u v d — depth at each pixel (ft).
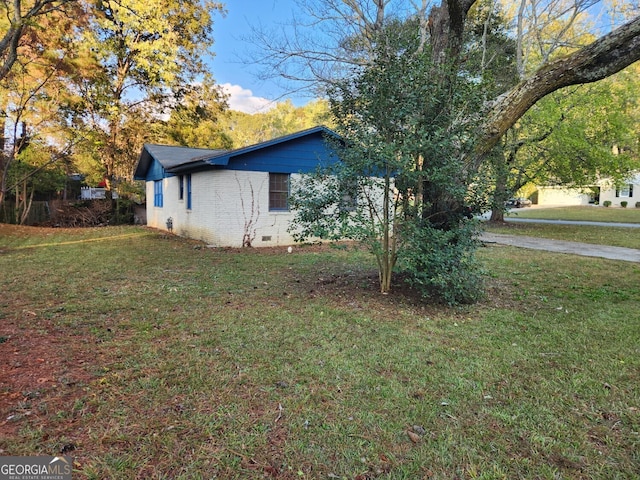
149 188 55.57
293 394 8.41
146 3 50.37
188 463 6.23
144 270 22.07
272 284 19.02
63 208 56.49
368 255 27.48
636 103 54.80
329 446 6.73
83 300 15.51
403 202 16.15
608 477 6.07
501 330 12.88
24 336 11.41
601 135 49.14
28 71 41.96
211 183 33.30
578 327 13.26
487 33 45.60
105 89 54.80
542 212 87.66
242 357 10.27
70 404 7.78
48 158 51.42
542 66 16.37
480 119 15.60
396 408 7.95
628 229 50.85
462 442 6.91
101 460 6.23
